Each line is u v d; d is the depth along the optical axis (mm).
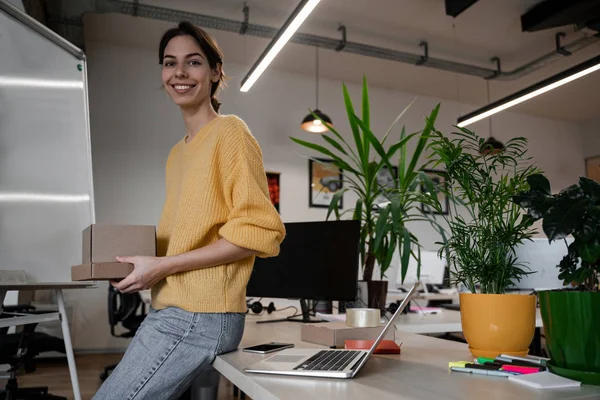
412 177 2006
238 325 1146
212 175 1125
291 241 2037
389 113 7027
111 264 1042
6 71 1819
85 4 4504
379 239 1891
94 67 5645
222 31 5453
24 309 3096
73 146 2043
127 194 5609
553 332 877
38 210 1817
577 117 8156
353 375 871
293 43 5703
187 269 1071
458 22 5316
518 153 1188
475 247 1149
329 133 6609
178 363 1060
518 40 5742
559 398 732
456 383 843
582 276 851
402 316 2225
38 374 4227
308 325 1421
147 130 5777
